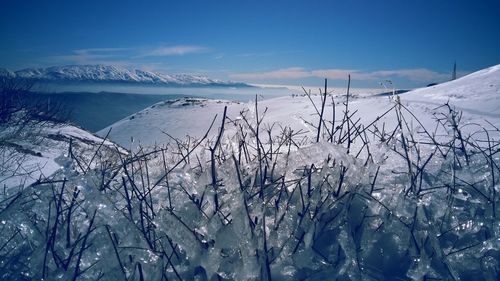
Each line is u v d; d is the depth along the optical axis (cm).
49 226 211
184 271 184
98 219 202
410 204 214
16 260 192
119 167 246
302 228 203
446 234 218
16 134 693
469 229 213
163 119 5566
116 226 196
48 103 949
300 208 213
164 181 258
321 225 209
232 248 191
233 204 200
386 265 197
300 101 4041
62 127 1067
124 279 174
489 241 199
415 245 196
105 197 203
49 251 189
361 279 178
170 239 194
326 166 223
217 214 194
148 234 195
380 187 242
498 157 295
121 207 230
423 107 1852
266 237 195
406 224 205
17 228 203
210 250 181
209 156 300
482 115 1557
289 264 188
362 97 3133
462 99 1995
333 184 227
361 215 219
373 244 204
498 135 683
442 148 318
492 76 2355
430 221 212
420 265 185
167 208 201
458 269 196
